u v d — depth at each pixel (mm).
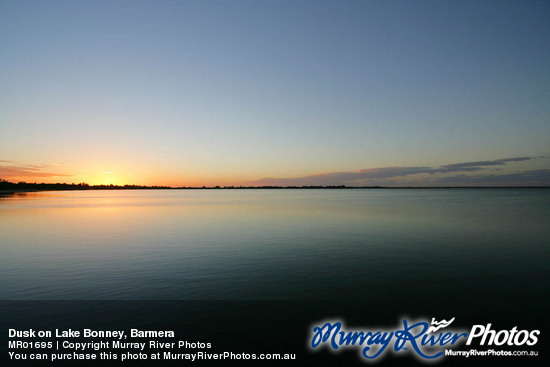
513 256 18781
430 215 45500
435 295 12242
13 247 21750
